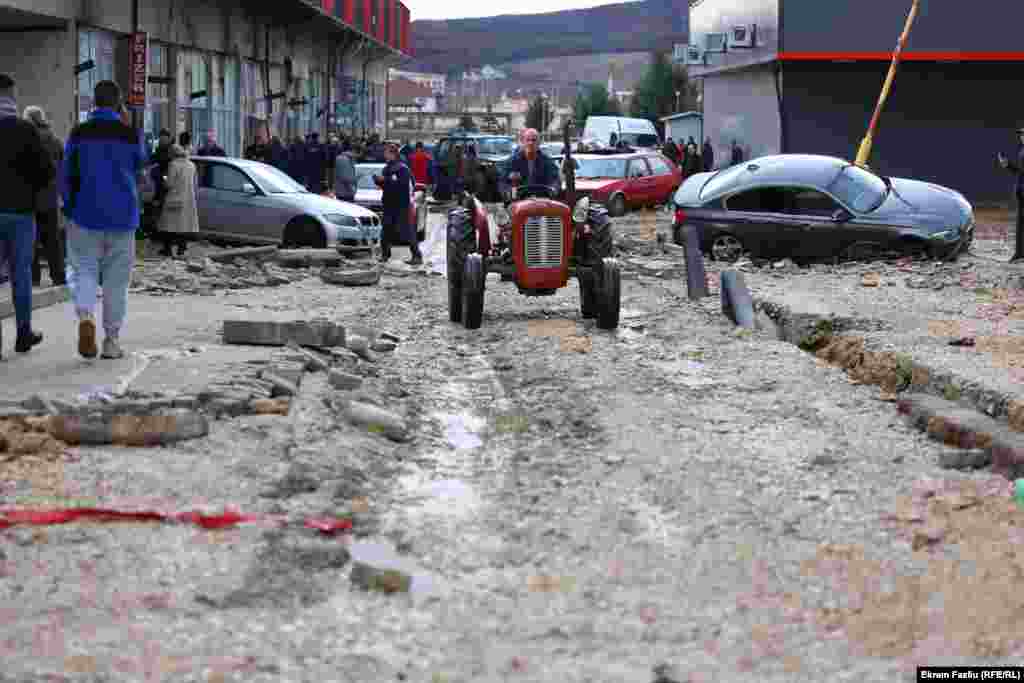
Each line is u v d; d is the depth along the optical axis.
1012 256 23.16
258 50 45.09
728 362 12.68
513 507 7.55
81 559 6.24
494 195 35.88
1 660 5.07
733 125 53.34
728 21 51.09
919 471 8.38
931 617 5.73
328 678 4.99
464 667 5.13
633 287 20.17
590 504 7.61
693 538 6.93
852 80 44.88
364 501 7.56
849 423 9.82
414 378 11.97
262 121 46.12
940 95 44.94
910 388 11.45
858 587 6.12
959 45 43.00
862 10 43.00
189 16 36.25
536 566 6.47
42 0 25.77
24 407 8.83
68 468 7.73
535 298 18.30
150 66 33.16
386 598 5.93
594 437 9.37
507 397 11.17
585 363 12.52
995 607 5.85
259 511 7.09
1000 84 44.78
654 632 5.54
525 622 5.64
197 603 5.75
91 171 10.71
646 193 38.50
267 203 24.02
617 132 65.44
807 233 22.52
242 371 10.29
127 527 6.72
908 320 14.40
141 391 9.37
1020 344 12.66
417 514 7.41
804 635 5.52
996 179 45.28
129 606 5.69
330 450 8.41
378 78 79.12
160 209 22.50
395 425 9.34
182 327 13.48
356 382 10.65
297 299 17.55
